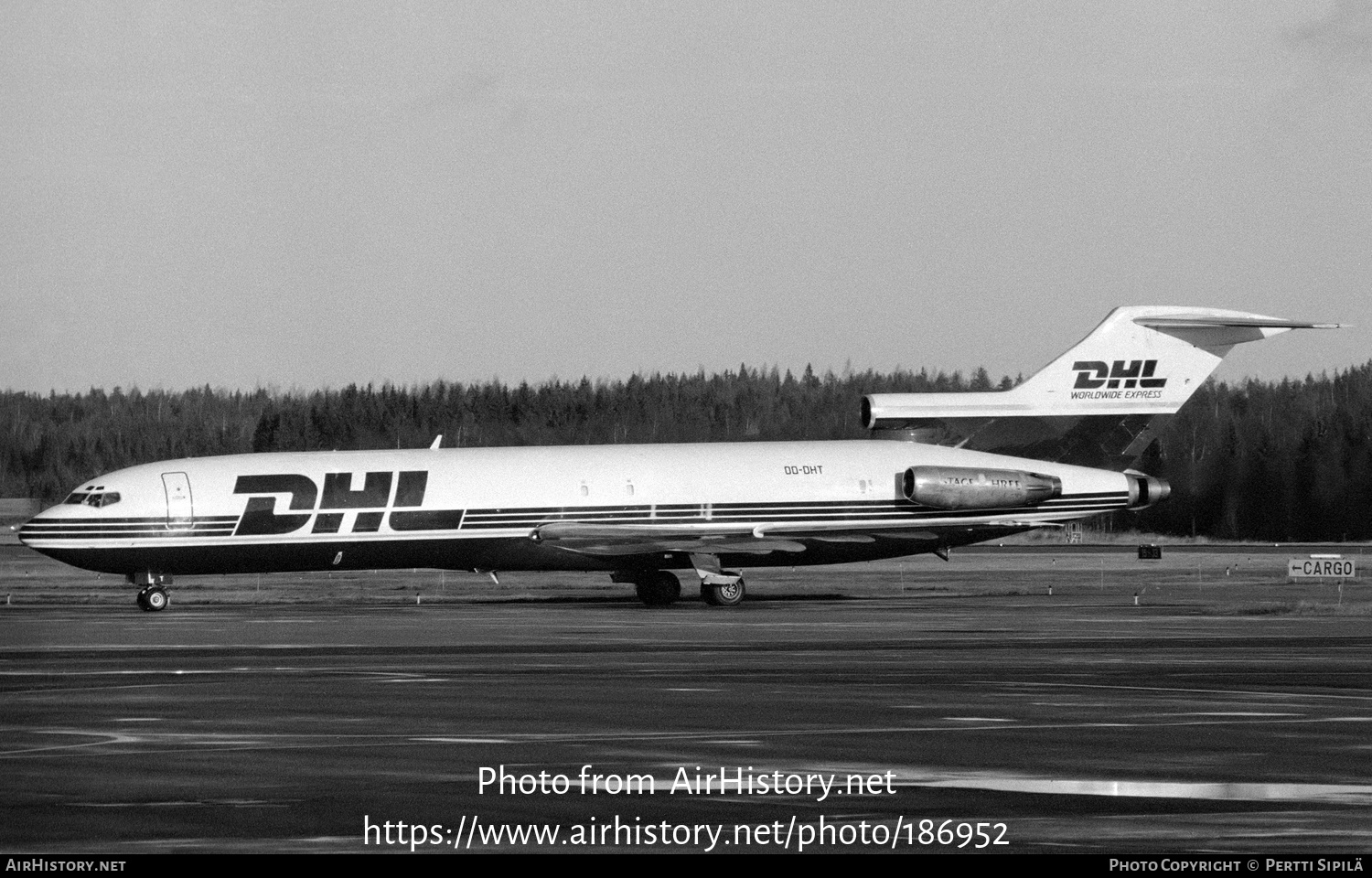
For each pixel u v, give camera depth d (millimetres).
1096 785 64250
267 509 188500
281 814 59000
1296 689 96438
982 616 167750
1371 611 172375
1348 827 56688
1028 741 75250
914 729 79312
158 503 185875
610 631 147375
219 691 97125
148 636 143375
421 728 80000
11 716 85062
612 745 74125
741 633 144250
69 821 57812
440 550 193500
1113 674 105500
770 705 88750
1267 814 58750
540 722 82250
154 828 56781
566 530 193750
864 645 130250
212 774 66812
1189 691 95562
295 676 106062
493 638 138750
